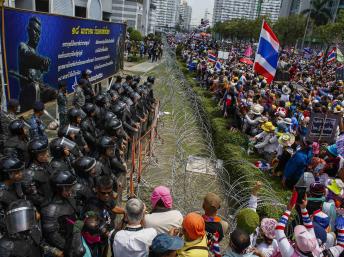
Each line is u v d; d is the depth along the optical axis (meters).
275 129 10.16
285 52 65.06
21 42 8.59
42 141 5.17
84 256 3.94
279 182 8.51
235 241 3.80
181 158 8.18
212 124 12.90
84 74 10.85
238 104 13.02
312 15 76.00
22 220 3.57
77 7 27.53
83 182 5.09
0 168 4.51
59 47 11.07
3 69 7.88
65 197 4.21
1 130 6.75
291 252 4.13
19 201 3.75
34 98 9.55
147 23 124.56
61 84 9.85
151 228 4.16
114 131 7.01
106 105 9.06
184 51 45.69
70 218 4.16
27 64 8.99
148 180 8.20
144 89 11.41
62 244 3.96
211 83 20.50
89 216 4.14
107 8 46.81
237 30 88.81
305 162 7.81
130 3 102.38
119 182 6.49
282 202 6.99
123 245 3.93
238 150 10.23
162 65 33.22
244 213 4.63
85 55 13.80
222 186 7.98
